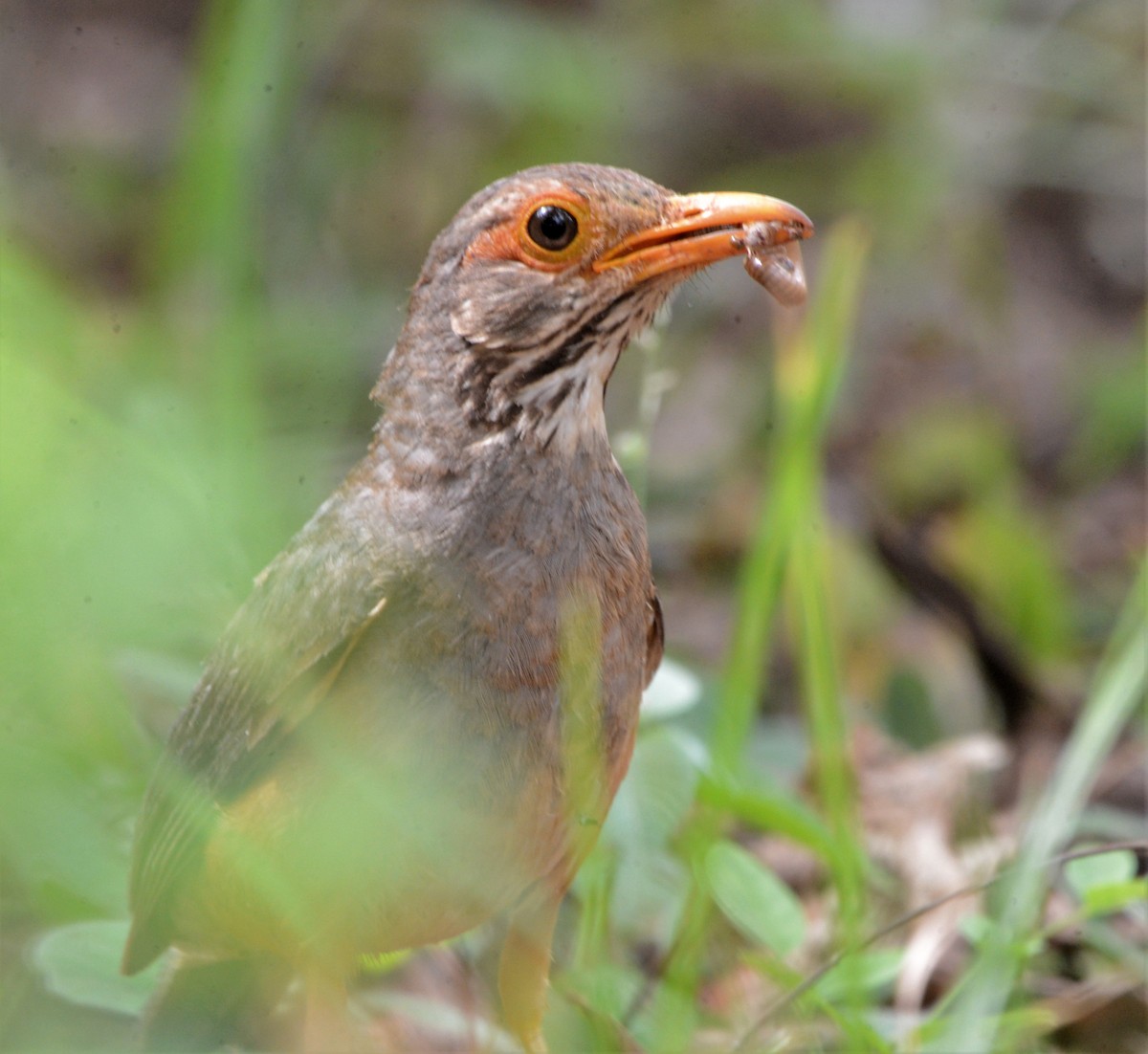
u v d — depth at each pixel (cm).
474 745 802
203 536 541
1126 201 2117
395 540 812
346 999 855
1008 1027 840
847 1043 860
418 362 852
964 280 2030
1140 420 1831
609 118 2042
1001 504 1598
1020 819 1177
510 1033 977
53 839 654
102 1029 966
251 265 1201
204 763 862
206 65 1226
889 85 2131
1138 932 1049
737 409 1803
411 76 2069
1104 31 2167
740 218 856
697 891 858
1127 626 1034
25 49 2194
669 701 1001
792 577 959
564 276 843
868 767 1215
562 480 834
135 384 840
